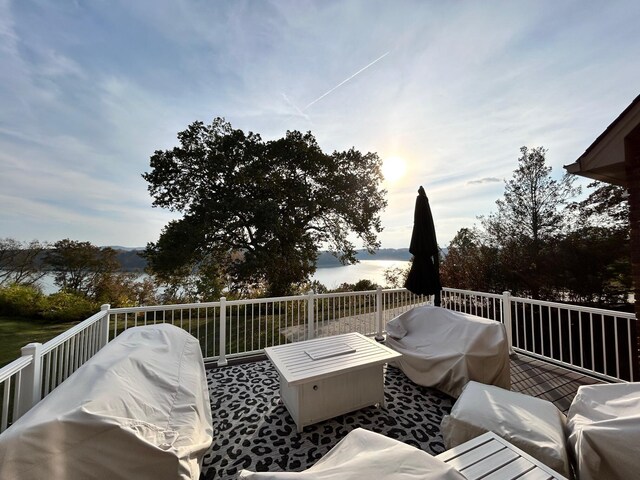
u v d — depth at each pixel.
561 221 8.58
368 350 2.95
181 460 1.45
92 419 1.32
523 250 8.56
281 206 11.66
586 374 3.46
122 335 2.47
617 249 7.54
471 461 1.39
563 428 1.75
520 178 9.23
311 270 12.41
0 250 13.09
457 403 2.05
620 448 1.31
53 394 1.54
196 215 10.79
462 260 9.27
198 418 1.92
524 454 1.44
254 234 11.29
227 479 1.98
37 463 1.17
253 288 11.69
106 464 1.31
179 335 2.76
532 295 8.28
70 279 14.23
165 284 12.07
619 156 2.26
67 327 6.75
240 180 10.60
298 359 2.73
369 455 1.18
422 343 3.40
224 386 3.31
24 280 13.33
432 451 2.23
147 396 1.77
